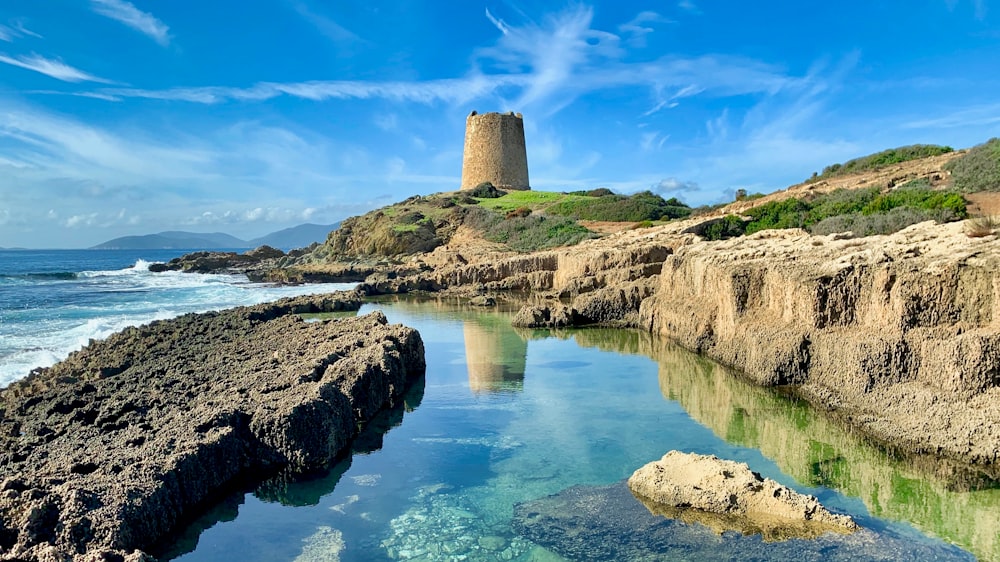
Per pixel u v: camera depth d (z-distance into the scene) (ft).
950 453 37.60
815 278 52.54
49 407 43.57
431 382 60.90
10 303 125.29
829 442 42.65
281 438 38.11
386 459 40.83
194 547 29.73
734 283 63.05
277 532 31.17
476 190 275.18
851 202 127.34
